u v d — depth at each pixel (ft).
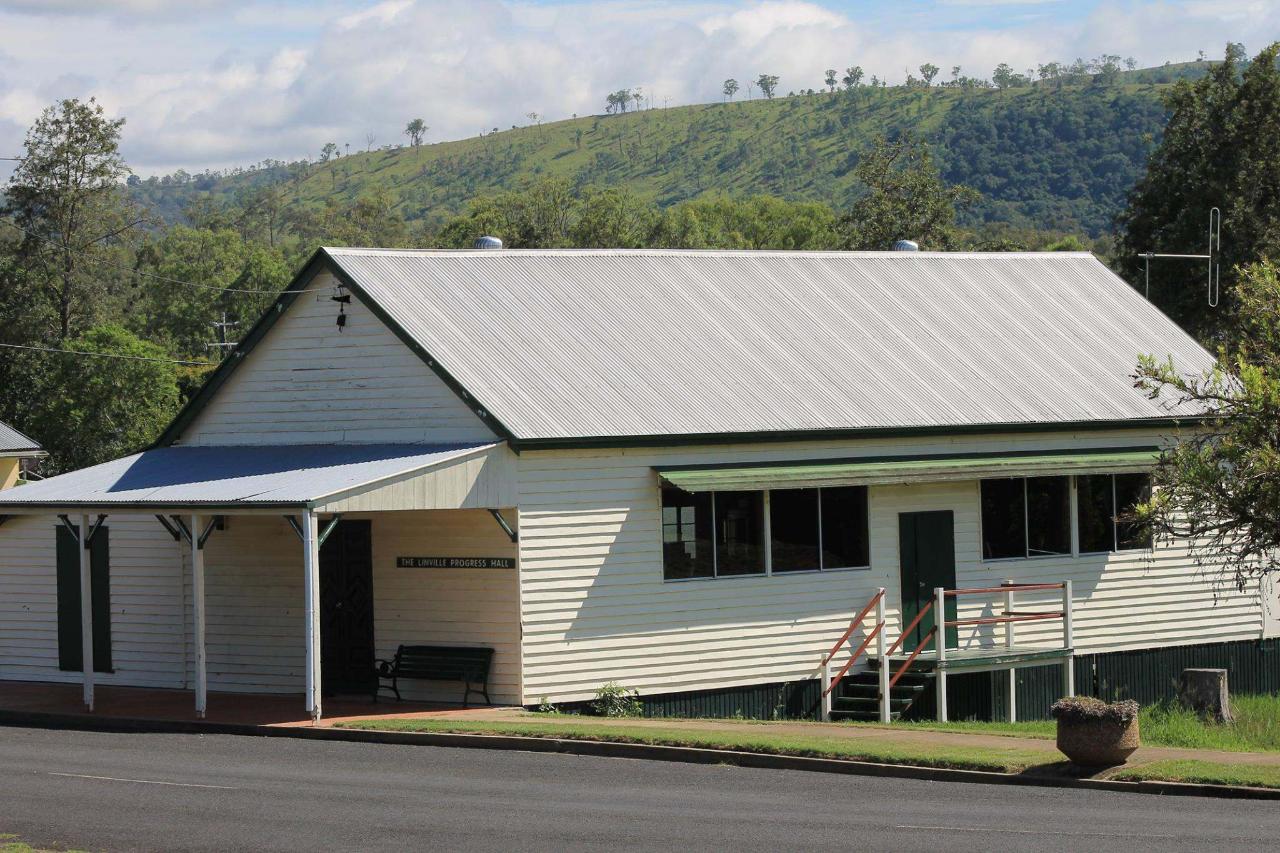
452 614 76.84
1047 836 44.70
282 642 82.84
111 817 48.29
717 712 79.77
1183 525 94.63
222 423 88.58
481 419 75.82
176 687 85.66
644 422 78.33
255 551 83.76
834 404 85.51
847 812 49.01
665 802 50.93
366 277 82.69
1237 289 74.74
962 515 88.33
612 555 76.89
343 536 80.33
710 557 80.07
